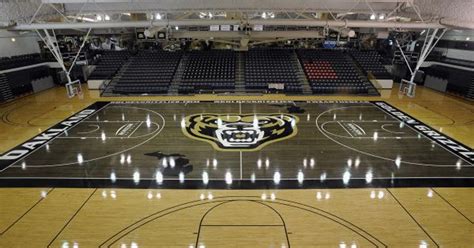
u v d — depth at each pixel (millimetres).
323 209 7430
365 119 14031
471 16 12242
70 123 13578
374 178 8875
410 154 10414
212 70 20750
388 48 23547
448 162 9844
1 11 12547
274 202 7727
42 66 21109
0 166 9562
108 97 18297
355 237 6473
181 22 13750
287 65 21375
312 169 9414
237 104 16500
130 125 13297
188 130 12648
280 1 13773
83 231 6660
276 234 6551
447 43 20859
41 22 14188
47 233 6602
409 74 22312
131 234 6566
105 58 22297
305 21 13609
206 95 18531
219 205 7598
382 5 14383
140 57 22297
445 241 6355
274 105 16312
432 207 7496
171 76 20156
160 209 7441
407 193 8117
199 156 10297
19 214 7242
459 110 15594
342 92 18859
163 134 12227
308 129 12750
